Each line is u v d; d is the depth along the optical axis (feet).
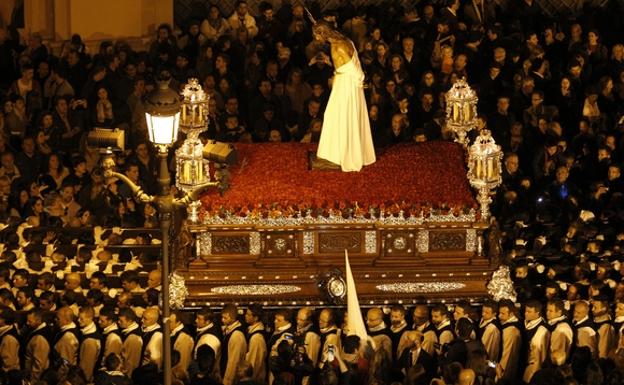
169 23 254.88
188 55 242.58
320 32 200.54
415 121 230.68
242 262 198.49
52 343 186.80
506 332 187.62
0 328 187.42
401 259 199.21
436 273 198.08
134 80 234.38
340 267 197.98
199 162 169.27
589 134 226.58
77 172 220.23
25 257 208.13
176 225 205.57
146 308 192.75
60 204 217.15
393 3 255.09
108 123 231.09
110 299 199.11
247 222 197.77
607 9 249.55
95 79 234.38
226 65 235.61
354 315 173.99
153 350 185.78
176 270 196.95
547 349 186.50
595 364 168.76
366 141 204.33
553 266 204.33
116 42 253.03
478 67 238.89
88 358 186.19
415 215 198.49
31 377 186.80
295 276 197.67
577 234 210.18
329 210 198.18
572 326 187.73
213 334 186.70
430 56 239.50
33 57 241.76
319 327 188.96
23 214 218.59
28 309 193.47
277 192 200.34
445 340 185.78
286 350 177.58
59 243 212.23
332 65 235.81
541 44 245.04
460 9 248.52
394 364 185.68
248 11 258.98
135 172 216.33
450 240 199.93
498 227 199.72
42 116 228.02
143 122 230.68
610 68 238.27
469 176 197.98
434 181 203.00
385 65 236.22
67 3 253.65
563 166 220.02
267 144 211.61
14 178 221.46
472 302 197.36
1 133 229.66
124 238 212.64
